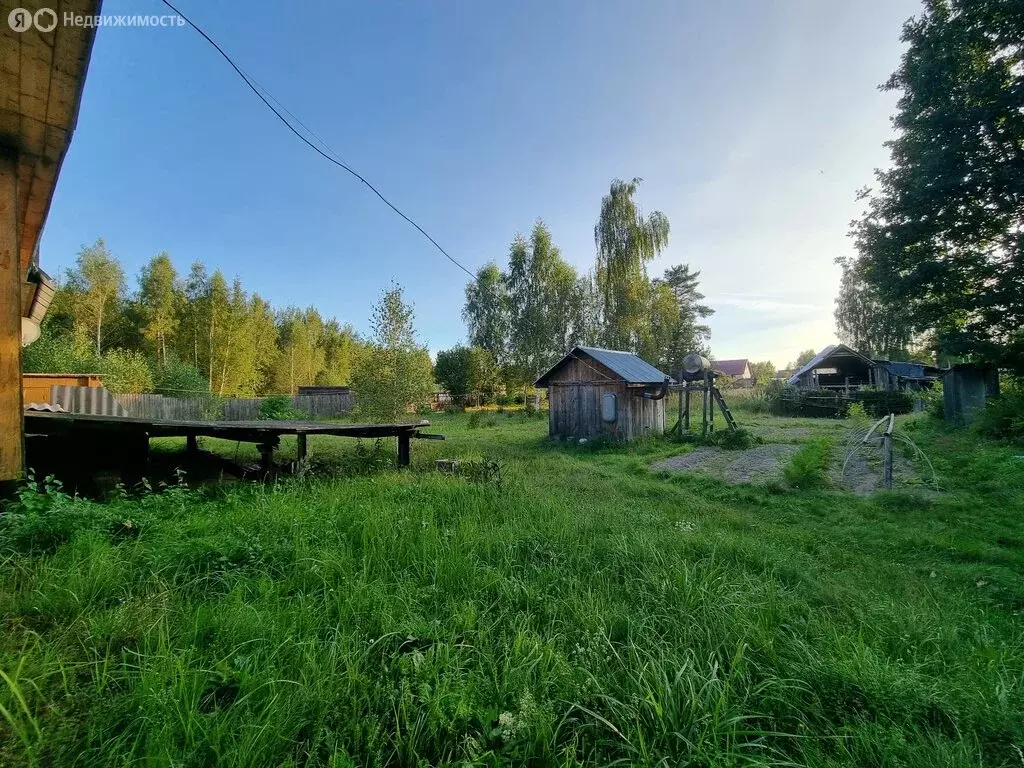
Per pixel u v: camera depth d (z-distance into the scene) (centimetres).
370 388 1377
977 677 233
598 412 1506
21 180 415
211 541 332
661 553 395
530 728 181
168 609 241
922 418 1711
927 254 1318
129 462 725
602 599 303
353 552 358
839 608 328
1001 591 379
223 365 2992
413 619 260
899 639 275
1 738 154
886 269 1394
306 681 195
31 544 311
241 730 166
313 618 250
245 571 305
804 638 275
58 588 250
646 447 1342
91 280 2695
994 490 696
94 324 2680
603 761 178
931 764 174
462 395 3794
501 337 3997
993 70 1180
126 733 162
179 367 2400
